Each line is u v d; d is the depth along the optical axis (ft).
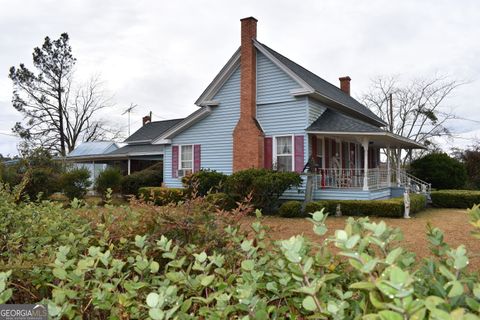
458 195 52.11
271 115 50.83
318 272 6.06
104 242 8.87
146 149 81.51
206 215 10.78
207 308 5.27
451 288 4.39
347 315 4.86
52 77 131.54
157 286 6.61
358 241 5.29
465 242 25.80
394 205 39.75
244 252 8.30
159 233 9.74
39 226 11.03
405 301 3.67
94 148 97.66
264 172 42.70
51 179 51.55
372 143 62.18
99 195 60.39
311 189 44.27
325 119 49.85
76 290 6.30
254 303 5.07
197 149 56.90
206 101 55.67
